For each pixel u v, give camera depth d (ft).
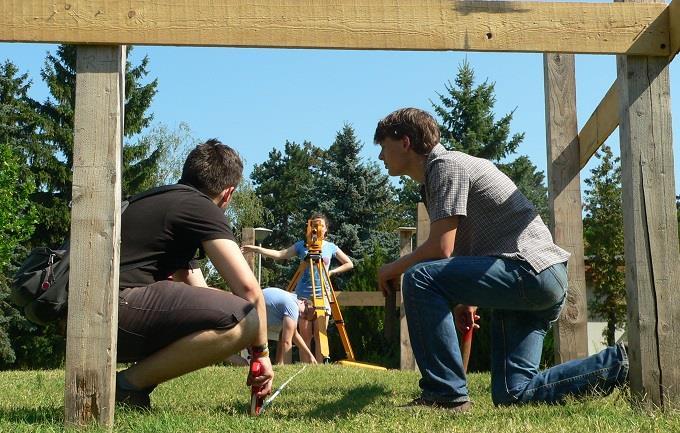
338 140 103.81
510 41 10.63
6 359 80.12
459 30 10.54
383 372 21.79
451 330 11.22
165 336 11.07
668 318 10.68
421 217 32.32
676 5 10.61
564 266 11.57
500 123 108.58
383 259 53.31
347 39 10.41
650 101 10.93
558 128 16.83
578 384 11.71
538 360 12.37
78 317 9.86
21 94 101.71
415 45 10.48
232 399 14.02
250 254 34.09
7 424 9.49
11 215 76.48
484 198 11.39
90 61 10.13
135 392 11.48
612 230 52.60
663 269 10.73
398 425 9.67
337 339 53.67
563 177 16.76
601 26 10.80
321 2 10.40
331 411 11.88
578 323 16.40
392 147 12.27
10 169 77.25
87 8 10.10
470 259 11.16
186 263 11.73
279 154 179.32
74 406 9.78
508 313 12.35
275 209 170.91
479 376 19.72
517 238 11.29
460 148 106.32
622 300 52.24
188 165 12.92
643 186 10.83
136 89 106.42
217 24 10.28
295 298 28.43
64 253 11.11
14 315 81.15
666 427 8.95
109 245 9.91
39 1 10.06
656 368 10.61
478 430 9.14
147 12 10.18
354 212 100.58
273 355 60.95
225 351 11.18
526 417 10.14
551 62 16.93
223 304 11.07
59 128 97.35
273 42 10.33
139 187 102.01
